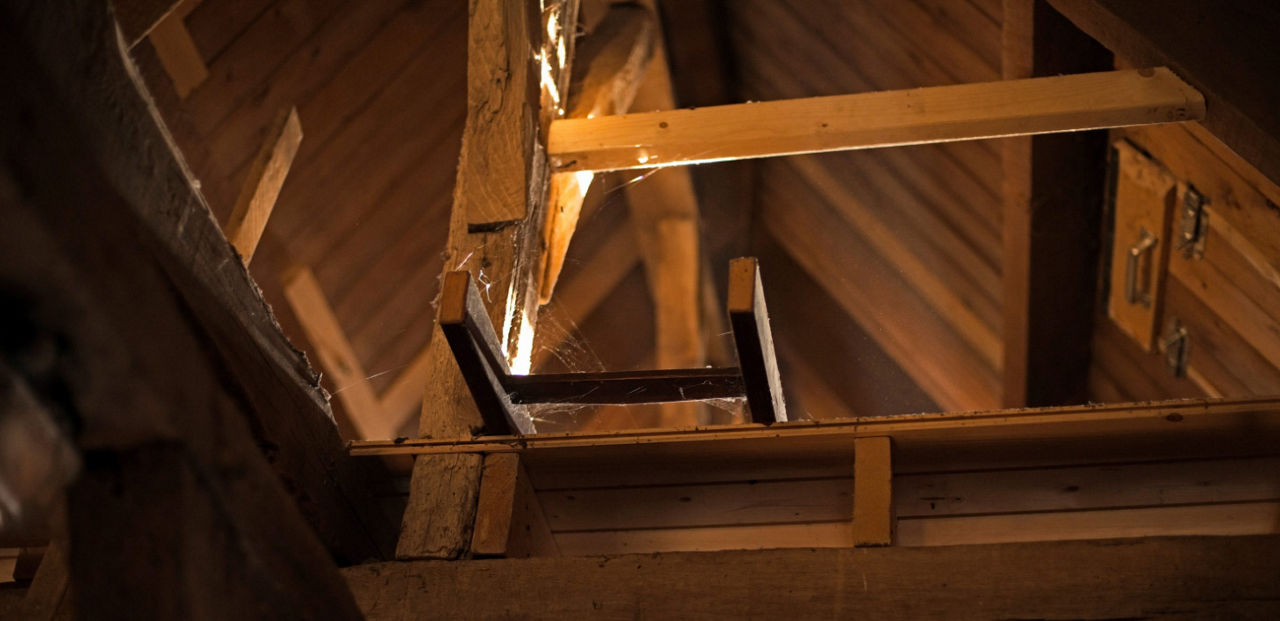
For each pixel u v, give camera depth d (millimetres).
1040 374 4113
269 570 976
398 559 1821
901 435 1744
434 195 4418
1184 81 2684
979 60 3684
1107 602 1507
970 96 2941
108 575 888
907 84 4234
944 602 1543
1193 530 1882
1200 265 3371
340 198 4121
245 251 3143
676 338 5332
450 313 1760
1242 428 1668
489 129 2883
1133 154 3402
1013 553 1571
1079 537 1905
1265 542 1526
